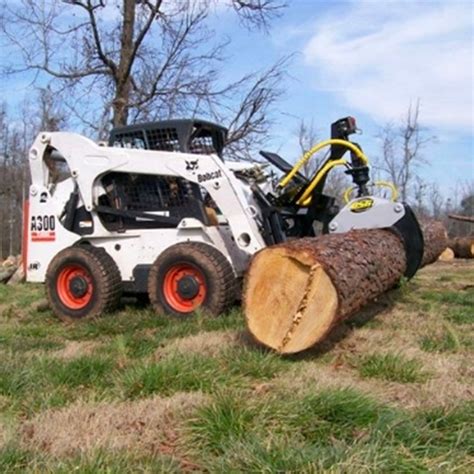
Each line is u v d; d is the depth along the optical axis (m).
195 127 7.14
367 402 3.35
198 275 6.30
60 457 2.89
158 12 13.06
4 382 3.96
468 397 3.64
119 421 3.38
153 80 13.38
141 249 6.96
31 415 3.57
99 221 7.11
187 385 3.90
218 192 6.45
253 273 4.67
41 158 7.39
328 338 5.33
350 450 2.76
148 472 2.74
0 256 35.94
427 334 5.55
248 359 4.36
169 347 5.05
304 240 4.96
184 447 3.09
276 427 3.17
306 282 4.52
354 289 4.77
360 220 6.46
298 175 7.12
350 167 6.60
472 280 10.69
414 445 2.91
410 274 6.93
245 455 2.80
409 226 6.48
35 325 6.67
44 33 13.29
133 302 7.65
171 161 6.71
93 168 7.06
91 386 4.08
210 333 5.52
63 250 6.97
